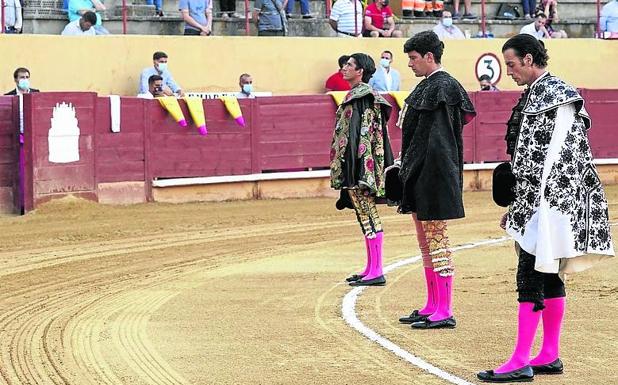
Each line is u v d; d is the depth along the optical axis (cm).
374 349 1142
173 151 2645
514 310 1352
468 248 1923
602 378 1020
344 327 1254
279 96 2792
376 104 1509
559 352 1124
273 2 3183
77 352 1131
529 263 997
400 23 3534
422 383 1004
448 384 1000
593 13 3959
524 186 993
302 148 2823
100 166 2517
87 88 2833
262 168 2773
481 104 3081
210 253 1888
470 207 2634
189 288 1528
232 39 3025
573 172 974
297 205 2641
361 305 1387
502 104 3103
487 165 3072
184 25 3131
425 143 1215
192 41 2969
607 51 3575
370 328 1248
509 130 1011
